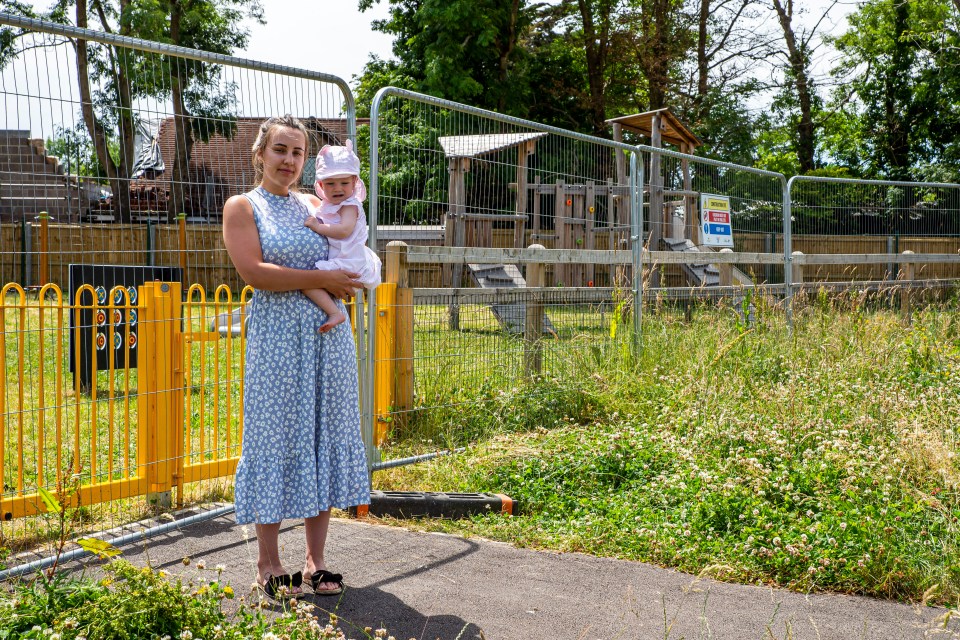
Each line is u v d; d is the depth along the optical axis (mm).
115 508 4539
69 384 7613
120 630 2570
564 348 7312
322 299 3418
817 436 5188
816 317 9141
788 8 32031
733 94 32031
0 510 3795
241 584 3520
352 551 4039
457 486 5090
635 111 33906
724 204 10117
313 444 3436
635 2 33250
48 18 25797
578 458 5266
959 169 28250
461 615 3285
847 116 32875
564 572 3797
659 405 6695
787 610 3369
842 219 12055
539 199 7625
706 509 4234
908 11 30578
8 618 2621
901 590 3537
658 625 3215
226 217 3395
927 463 4605
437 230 6336
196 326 10055
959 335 9898
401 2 30828
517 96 30750
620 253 7906
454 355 6598
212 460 4848
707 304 9008
